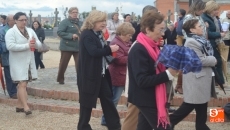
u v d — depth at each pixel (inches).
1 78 349.1
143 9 241.4
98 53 230.1
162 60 157.4
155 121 164.2
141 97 165.6
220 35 318.3
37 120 294.4
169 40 295.0
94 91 237.8
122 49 257.9
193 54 156.8
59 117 300.0
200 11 291.6
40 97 359.9
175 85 352.8
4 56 346.6
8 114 313.3
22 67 299.3
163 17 165.2
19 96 305.7
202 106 233.0
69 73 489.7
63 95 346.6
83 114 243.8
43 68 575.2
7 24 340.8
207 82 229.1
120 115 293.0
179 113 234.1
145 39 165.3
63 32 381.7
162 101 162.7
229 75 428.5
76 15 387.9
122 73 261.7
